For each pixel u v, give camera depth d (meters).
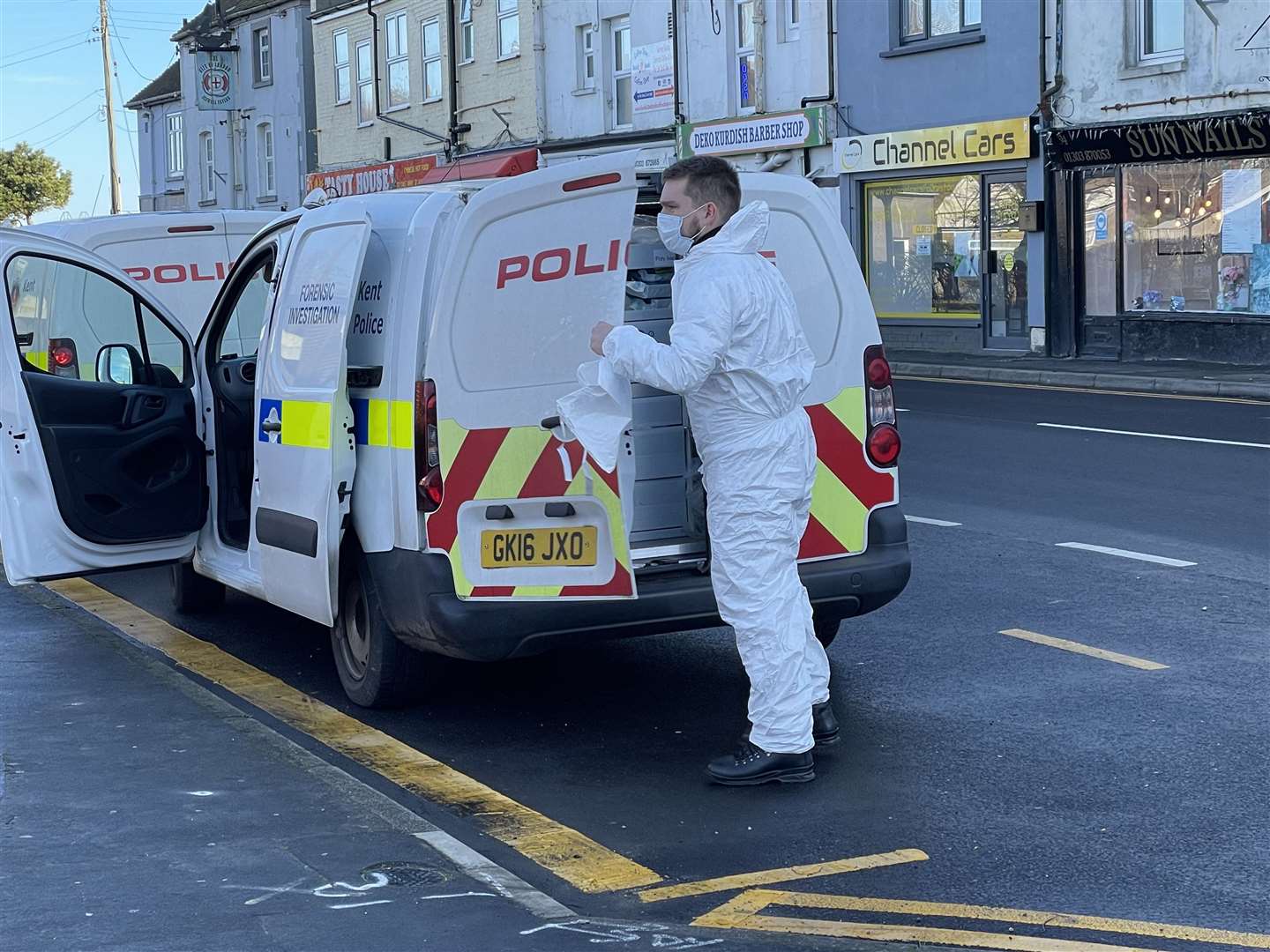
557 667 7.07
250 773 5.48
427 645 5.86
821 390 5.95
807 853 4.73
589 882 4.52
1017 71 22.52
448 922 4.16
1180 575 8.41
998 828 4.90
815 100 25.91
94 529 7.21
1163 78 20.52
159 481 7.39
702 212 5.11
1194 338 20.53
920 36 24.23
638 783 5.45
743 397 5.08
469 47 33.91
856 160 25.23
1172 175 20.69
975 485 11.70
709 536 5.37
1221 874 4.49
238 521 7.61
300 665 7.25
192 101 48.31
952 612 7.79
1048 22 21.97
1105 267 21.72
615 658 7.21
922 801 5.16
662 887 4.48
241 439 7.62
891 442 6.07
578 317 5.37
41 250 7.14
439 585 5.66
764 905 4.32
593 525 5.42
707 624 5.78
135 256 9.84
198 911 4.22
